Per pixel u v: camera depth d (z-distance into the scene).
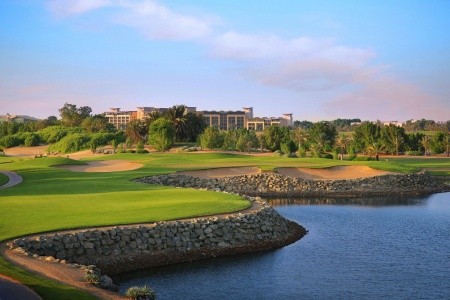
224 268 33.72
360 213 58.28
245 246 38.78
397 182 85.75
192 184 78.81
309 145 149.12
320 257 36.78
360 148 160.75
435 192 81.62
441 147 153.50
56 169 86.44
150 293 25.09
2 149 184.00
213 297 28.20
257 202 49.56
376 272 33.06
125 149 151.50
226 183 80.00
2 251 29.38
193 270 33.19
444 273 32.88
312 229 47.66
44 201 45.78
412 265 34.69
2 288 22.41
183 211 41.75
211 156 114.25
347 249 39.25
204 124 170.75
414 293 29.11
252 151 155.38
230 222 40.00
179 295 28.45
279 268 33.88
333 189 81.19
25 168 88.44
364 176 87.88
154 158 109.00
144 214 40.09
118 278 31.27
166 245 35.88
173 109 166.50
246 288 29.77
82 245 32.94
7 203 44.31
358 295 28.73
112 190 55.50
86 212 40.50
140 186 60.06
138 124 161.62
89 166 95.81
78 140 177.62
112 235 34.41
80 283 25.20
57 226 35.06
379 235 44.56
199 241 37.41
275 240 41.16
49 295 22.20
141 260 33.91
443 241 42.06
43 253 31.19
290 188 80.38
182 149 145.25
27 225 35.34
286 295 28.66
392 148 159.62
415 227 48.59
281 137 157.00
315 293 29.02
